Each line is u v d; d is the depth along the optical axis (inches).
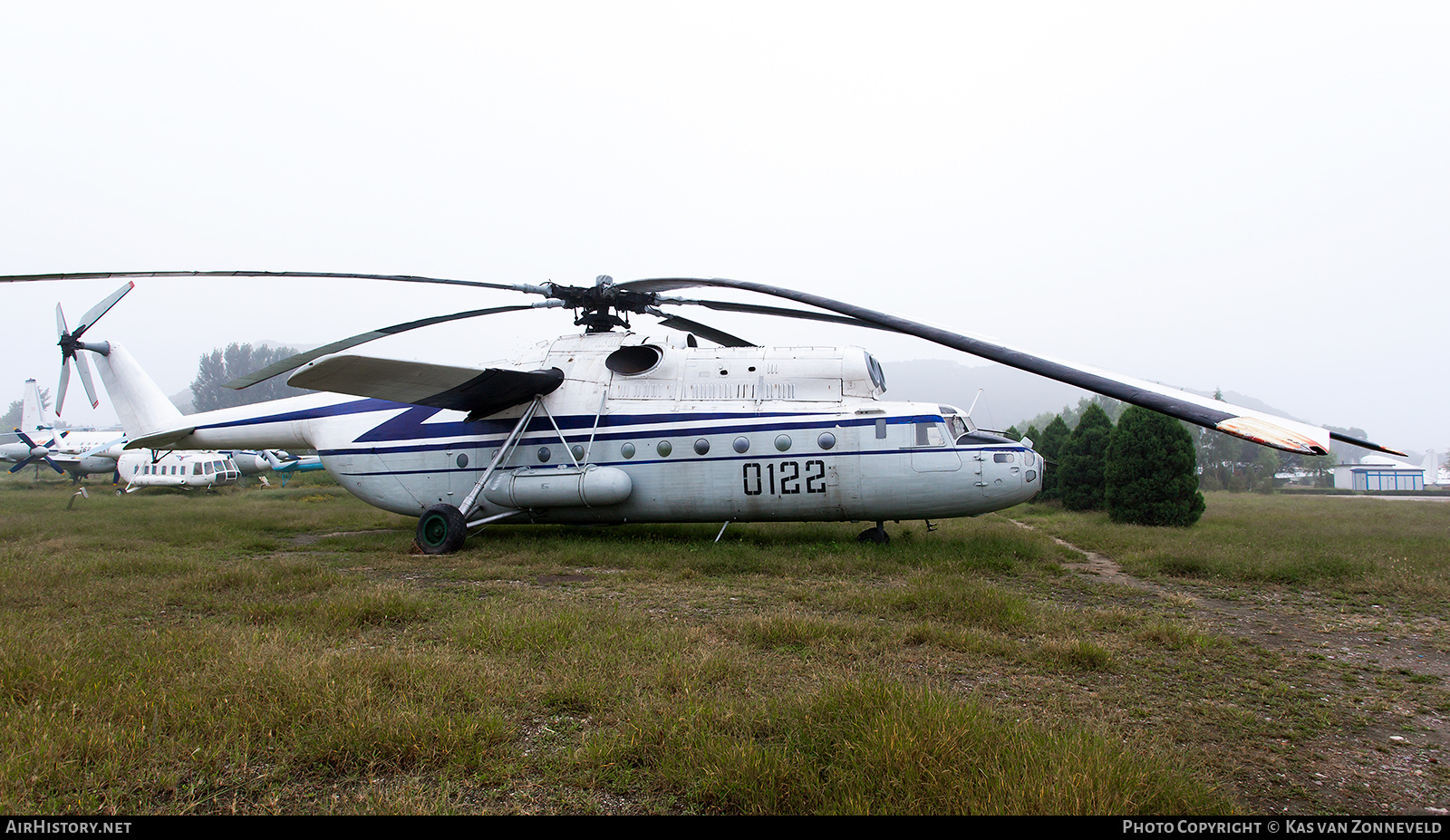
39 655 192.1
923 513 477.4
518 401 534.6
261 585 325.1
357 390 481.1
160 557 412.5
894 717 150.3
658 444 503.2
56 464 1561.3
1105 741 146.7
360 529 651.5
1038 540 512.7
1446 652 250.7
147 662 195.6
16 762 134.1
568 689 183.2
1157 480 722.2
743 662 210.4
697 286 472.7
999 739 148.3
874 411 479.5
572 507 511.8
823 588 342.6
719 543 485.7
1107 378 241.4
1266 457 2802.7
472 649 224.2
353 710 161.5
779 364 508.7
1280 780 150.6
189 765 142.9
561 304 513.7
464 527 487.2
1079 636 257.3
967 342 301.6
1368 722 184.2
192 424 642.2
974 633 248.1
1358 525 727.7
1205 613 307.3
